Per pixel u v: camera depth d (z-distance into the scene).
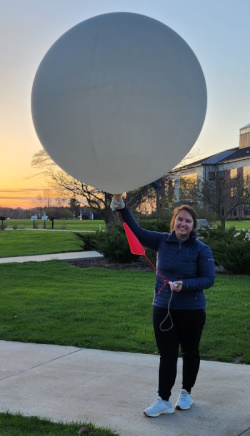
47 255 18.86
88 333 7.09
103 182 4.11
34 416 4.29
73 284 11.62
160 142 3.73
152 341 6.66
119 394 4.84
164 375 4.31
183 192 36.59
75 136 3.69
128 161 3.79
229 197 33.38
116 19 3.68
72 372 5.54
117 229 17.72
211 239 14.80
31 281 12.23
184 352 4.43
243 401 4.61
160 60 3.57
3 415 4.32
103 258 17.12
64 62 3.61
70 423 4.12
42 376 5.43
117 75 3.48
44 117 3.78
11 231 34.62
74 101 3.56
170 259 4.34
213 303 9.01
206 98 4.03
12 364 5.90
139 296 9.80
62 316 8.23
